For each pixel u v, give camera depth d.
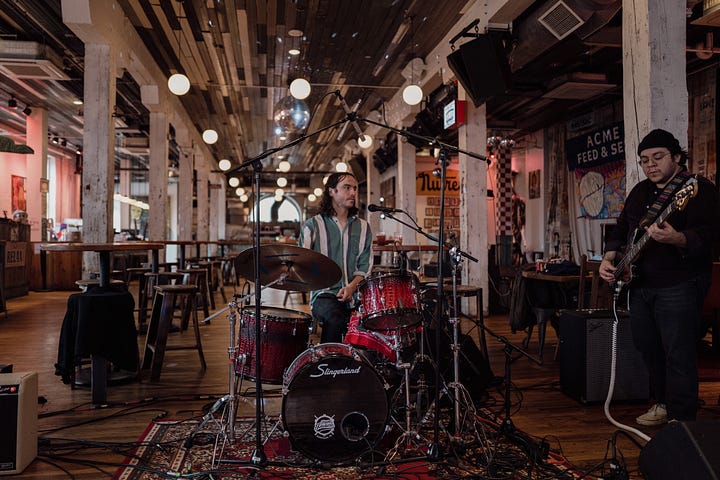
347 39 7.81
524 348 5.50
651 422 3.22
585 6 5.03
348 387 2.62
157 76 9.05
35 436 2.71
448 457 2.71
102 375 3.71
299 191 27.12
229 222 28.31
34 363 4.86
